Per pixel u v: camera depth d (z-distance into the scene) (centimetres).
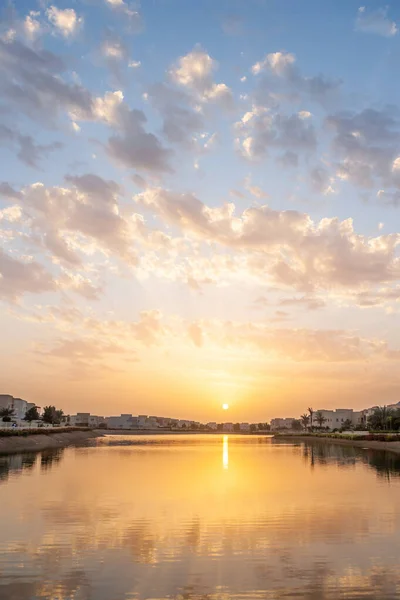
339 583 1360
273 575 1424
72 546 1708
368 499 2708
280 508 2441
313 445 10431
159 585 1341
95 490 3017
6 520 2111
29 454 6369
